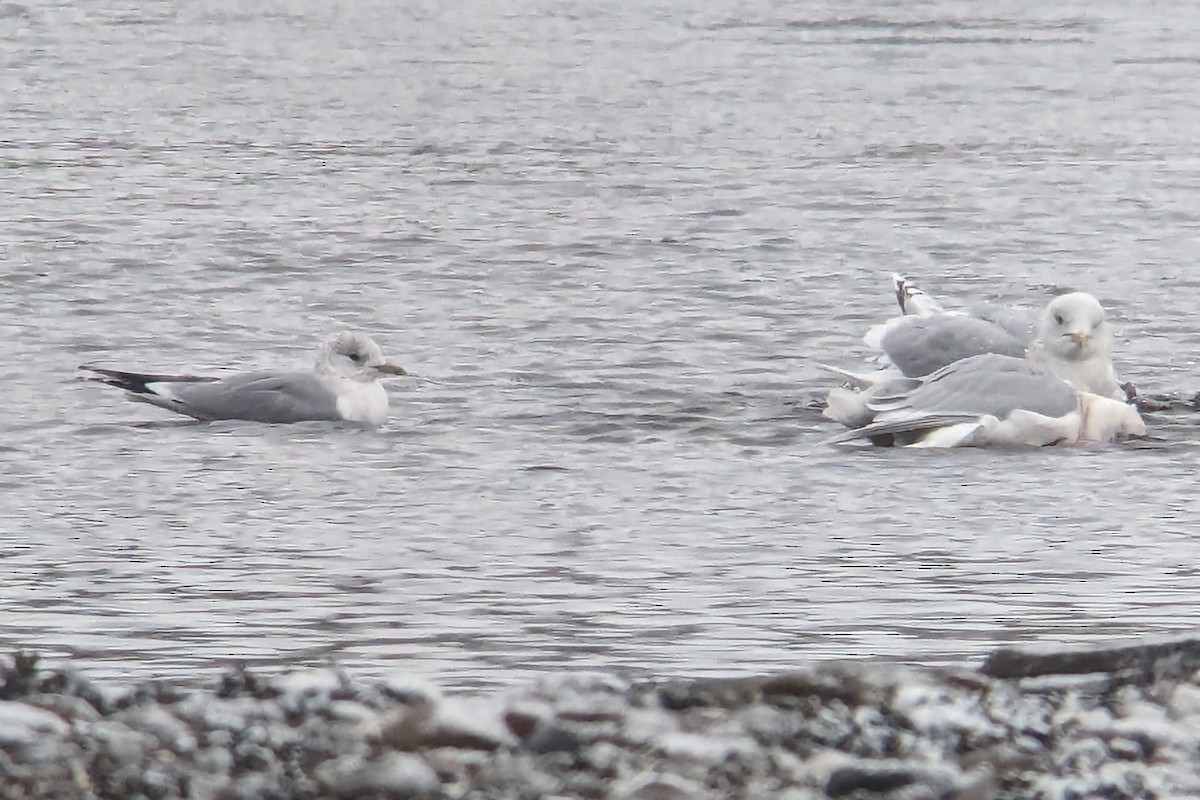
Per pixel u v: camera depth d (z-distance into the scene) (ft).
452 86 150.71
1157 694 36.11
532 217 100.37
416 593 46.80
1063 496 56.08
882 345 67.10
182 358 72.69
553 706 33.91
